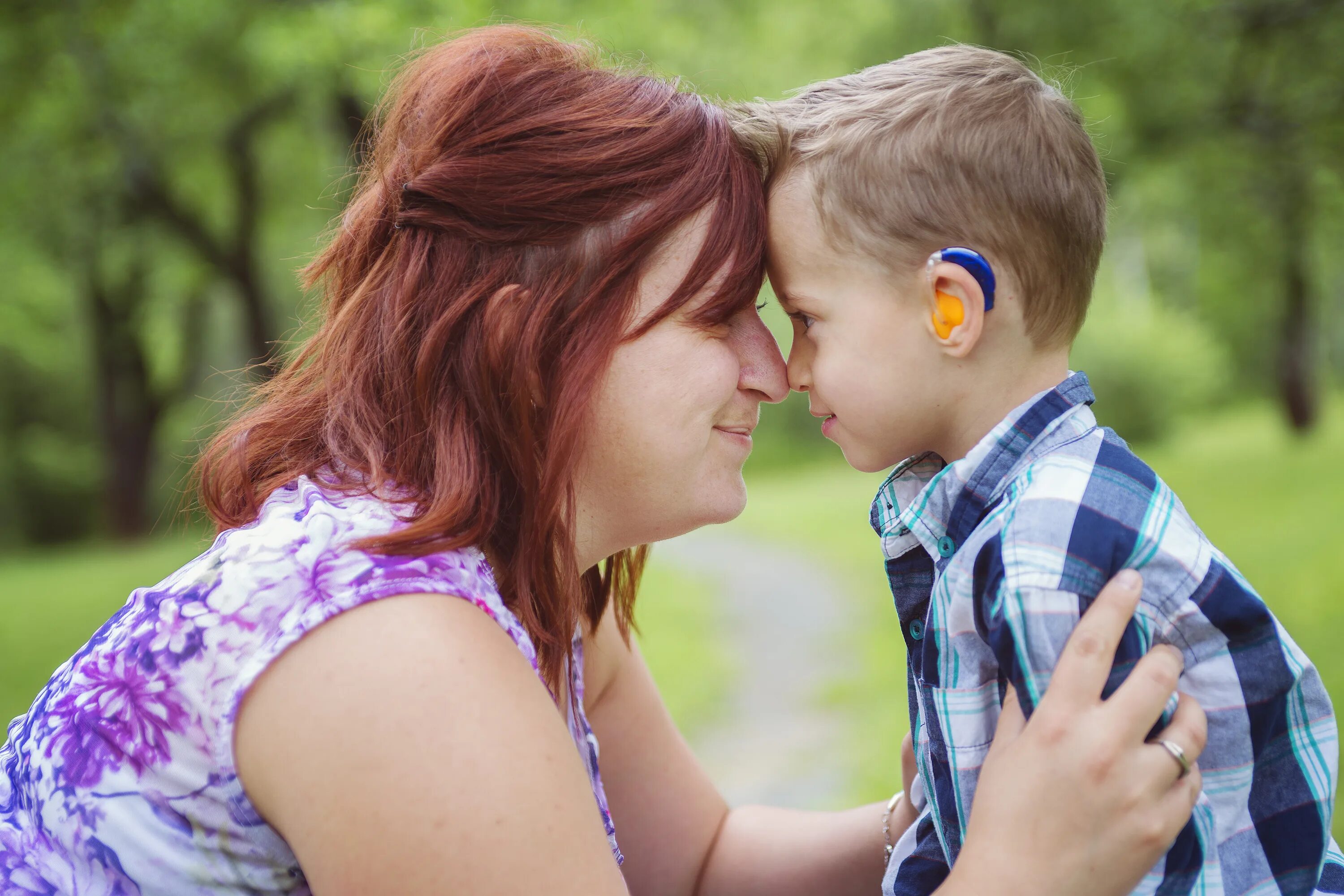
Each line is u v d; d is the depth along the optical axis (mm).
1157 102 11586
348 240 1410
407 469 1229
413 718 989
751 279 1325
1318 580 7398
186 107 11508
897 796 1625
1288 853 1240
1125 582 1143
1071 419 1363
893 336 1396
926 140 1377
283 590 1062
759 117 1491
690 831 1704
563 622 1269
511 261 1249
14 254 13953
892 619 8383
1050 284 1393
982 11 12367
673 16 10484
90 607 10711
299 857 1022
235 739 1025
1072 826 1049
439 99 1314
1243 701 1214
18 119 10812
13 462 23109
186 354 19719
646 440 1272
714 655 7531
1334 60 10406
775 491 21469
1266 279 18281
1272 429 23734
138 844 1056
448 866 969
